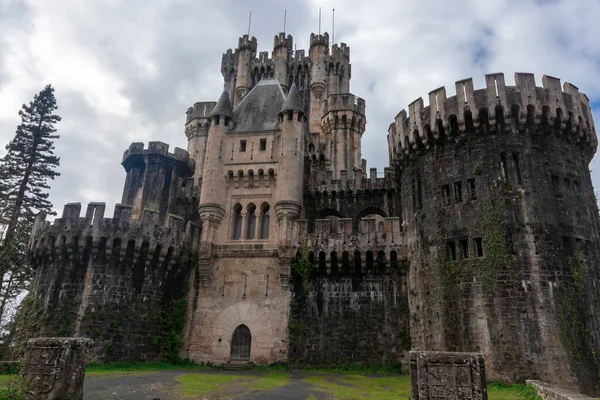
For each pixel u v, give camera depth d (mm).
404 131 35125
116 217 33594
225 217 37844
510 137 29844
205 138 60781
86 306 31453
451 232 29766
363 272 34688
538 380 23906
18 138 48656
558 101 30203
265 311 34469
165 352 33469
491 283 27000
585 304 26797
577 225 28859
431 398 12516
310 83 69125
